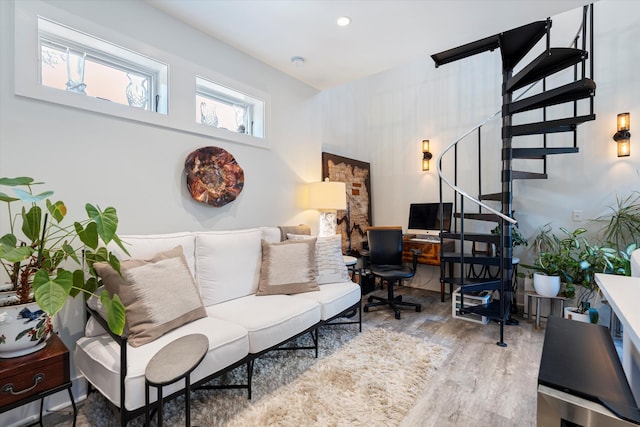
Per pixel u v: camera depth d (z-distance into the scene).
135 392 1.33
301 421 1.67
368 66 3.18
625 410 0.80
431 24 2.44
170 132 2.37
